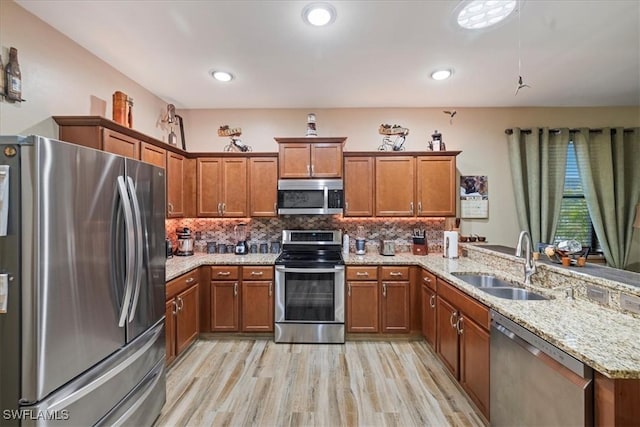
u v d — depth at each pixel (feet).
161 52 7.68
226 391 7.23
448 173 11.08
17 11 5.87
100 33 6.83
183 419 6.26
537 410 4.41
